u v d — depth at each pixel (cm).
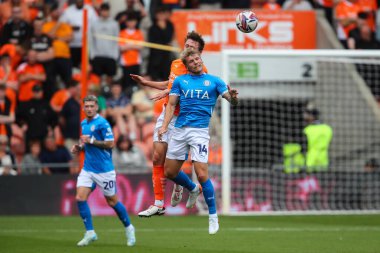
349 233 3372
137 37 4916
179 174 2648
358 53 4372
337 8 5219
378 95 5150
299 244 2936
